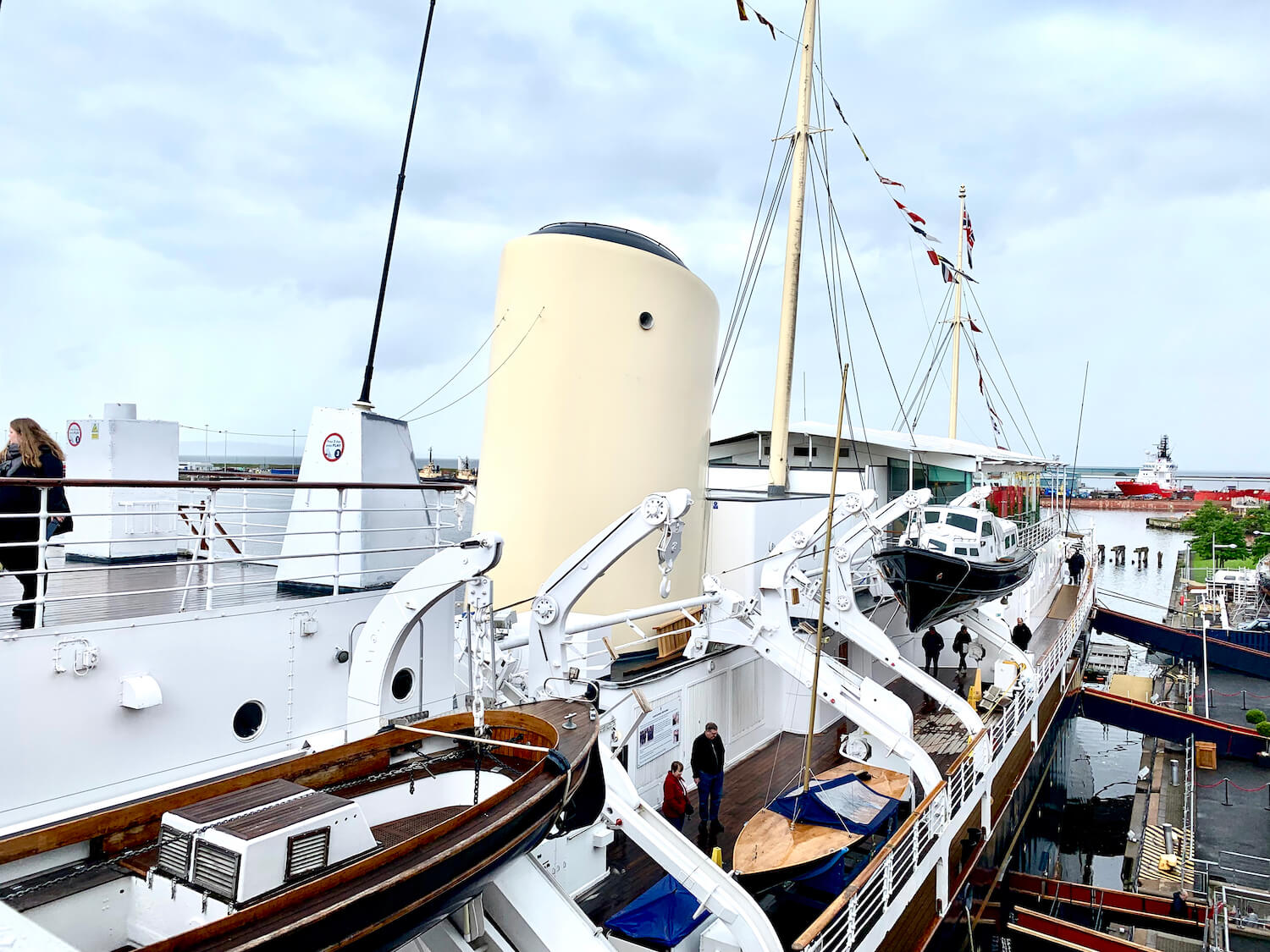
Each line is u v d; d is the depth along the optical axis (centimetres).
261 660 745
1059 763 2728
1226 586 5694
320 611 793
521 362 1439
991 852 1769
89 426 1142
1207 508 9538
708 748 1285
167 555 1163
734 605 1438
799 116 1877
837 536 1670
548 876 755
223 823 489
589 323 1425
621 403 1439
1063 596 3759
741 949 877
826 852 1099
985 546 2308
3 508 694
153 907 499
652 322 1465
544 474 1419
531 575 1412
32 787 602
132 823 539
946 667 2633
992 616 2377
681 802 1247
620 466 1439
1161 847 2245
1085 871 2419
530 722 768
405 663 890
